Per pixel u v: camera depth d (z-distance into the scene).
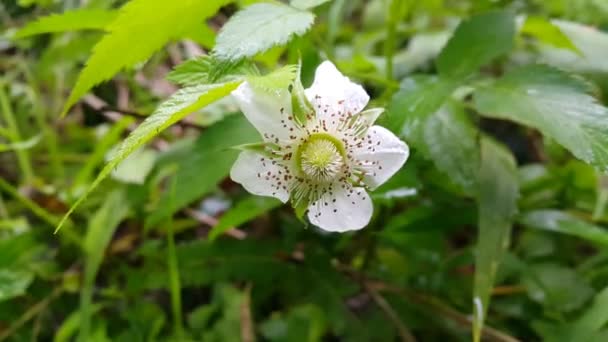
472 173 0.10
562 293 0.11
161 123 0.06
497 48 0.10
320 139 0.08
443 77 0.10
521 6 0.17
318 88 0.08
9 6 0.15
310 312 0.13
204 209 0.15
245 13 0.08
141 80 0.16
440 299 0.13
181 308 0.14
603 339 0.10
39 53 0.17
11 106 0.17
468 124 0.10
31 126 0.17
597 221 0.13
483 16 0.11
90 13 0.10
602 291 0.11
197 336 0.13
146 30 0.08
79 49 0.15
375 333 0.12
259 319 0.13
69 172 0.17
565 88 0.09
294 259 0.13
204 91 0.07
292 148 0.08
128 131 0.15
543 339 0.11
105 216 0.13
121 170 0.13
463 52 0.11
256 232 0.15
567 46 0.12
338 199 0.08
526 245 0.13
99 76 0.08
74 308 0.13
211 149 0.10
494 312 0.13
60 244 0.14
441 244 0.13
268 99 0.08
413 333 0.13
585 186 0.13
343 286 0.13
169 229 0.11
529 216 0.12
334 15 0.15
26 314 0.13
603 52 0.14
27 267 0.13
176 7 0.08
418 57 0.15
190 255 0.13
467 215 0.12
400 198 0.11
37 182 0.16
